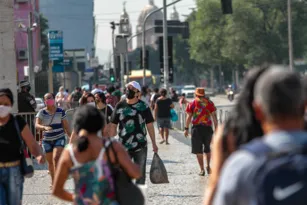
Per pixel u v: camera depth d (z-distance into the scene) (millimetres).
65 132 37188
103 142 15859
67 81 196625
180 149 58719
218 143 12594
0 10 47281
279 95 9602
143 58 135500
